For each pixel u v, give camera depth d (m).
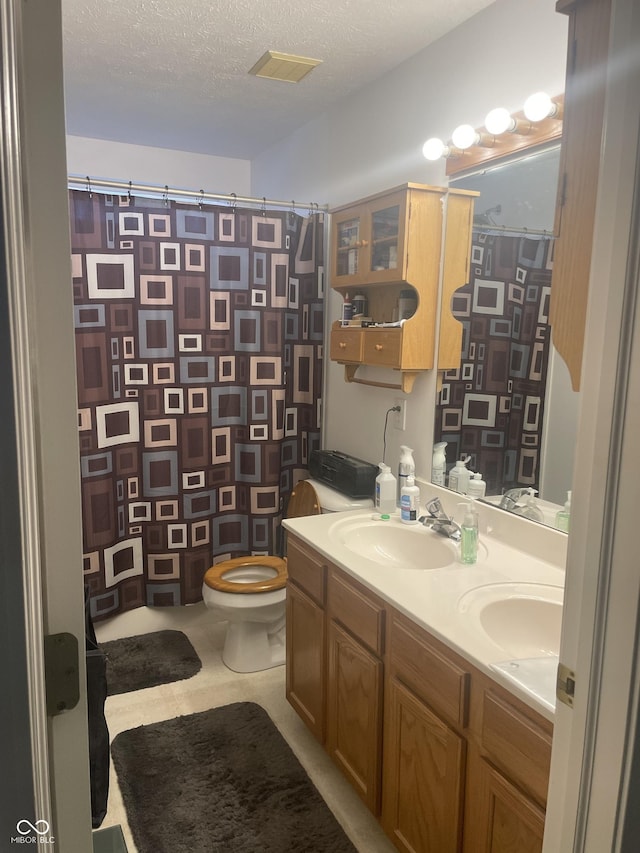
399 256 2.21
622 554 0.78
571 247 1.29
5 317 0.54
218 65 2.48
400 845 1.65
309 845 1.78
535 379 1.86
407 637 1.56
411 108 2.38
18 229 0.55
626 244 0.75
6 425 0.55
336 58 2.39
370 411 2.75
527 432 1.90
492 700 1.28
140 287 2.68
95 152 3.55
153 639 2.93
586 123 1.23
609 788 0.82
